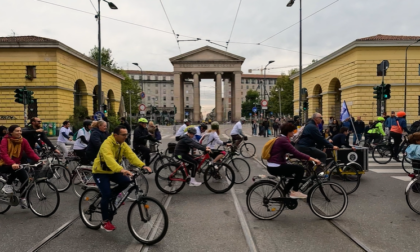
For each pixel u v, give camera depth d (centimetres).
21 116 2603
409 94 2528
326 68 3128
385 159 1142
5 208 575
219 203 629
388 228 475
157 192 734
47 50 2578
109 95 4150
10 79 2584
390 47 2508
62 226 498
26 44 2541
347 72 2689
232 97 7400
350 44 2575
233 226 491
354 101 2583
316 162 500
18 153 568
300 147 691
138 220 434
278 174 517
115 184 498
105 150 442
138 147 914
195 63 6819
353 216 534
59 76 2617
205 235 453
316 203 525
